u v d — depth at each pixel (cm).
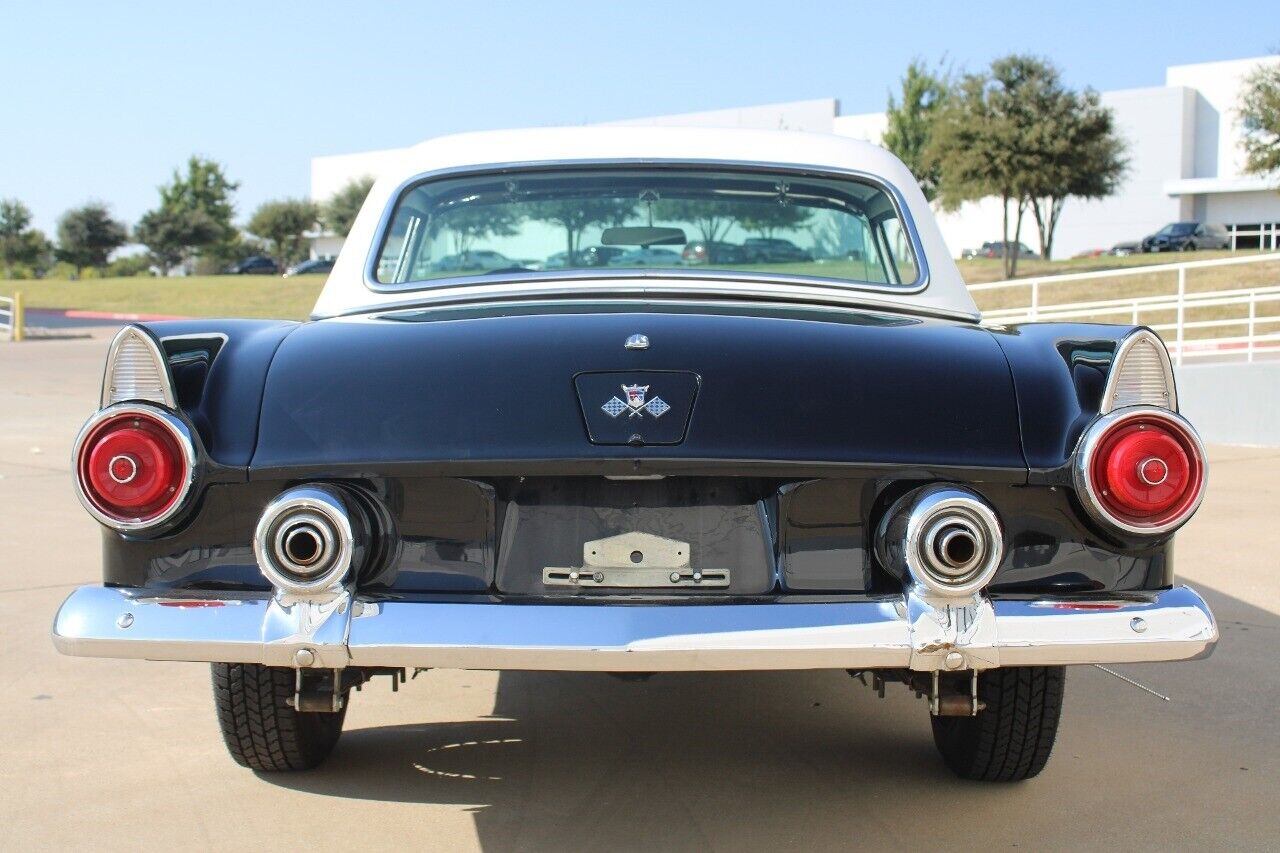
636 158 356
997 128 3728
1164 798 320
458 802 313
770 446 249
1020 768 316
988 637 241
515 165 354
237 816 304
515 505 256
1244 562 614
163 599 248
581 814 306
